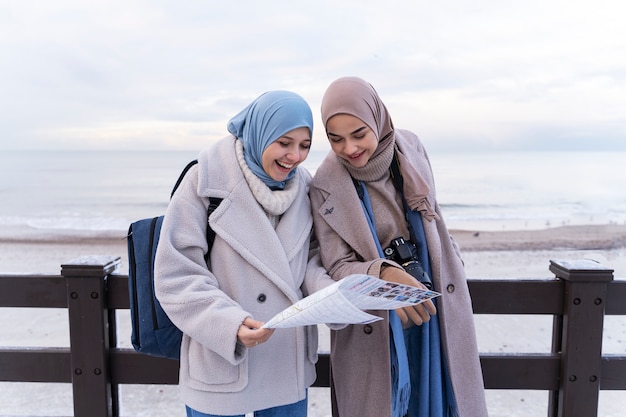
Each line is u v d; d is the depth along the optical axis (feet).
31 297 7.11
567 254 39.52
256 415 5.35
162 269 4.80
